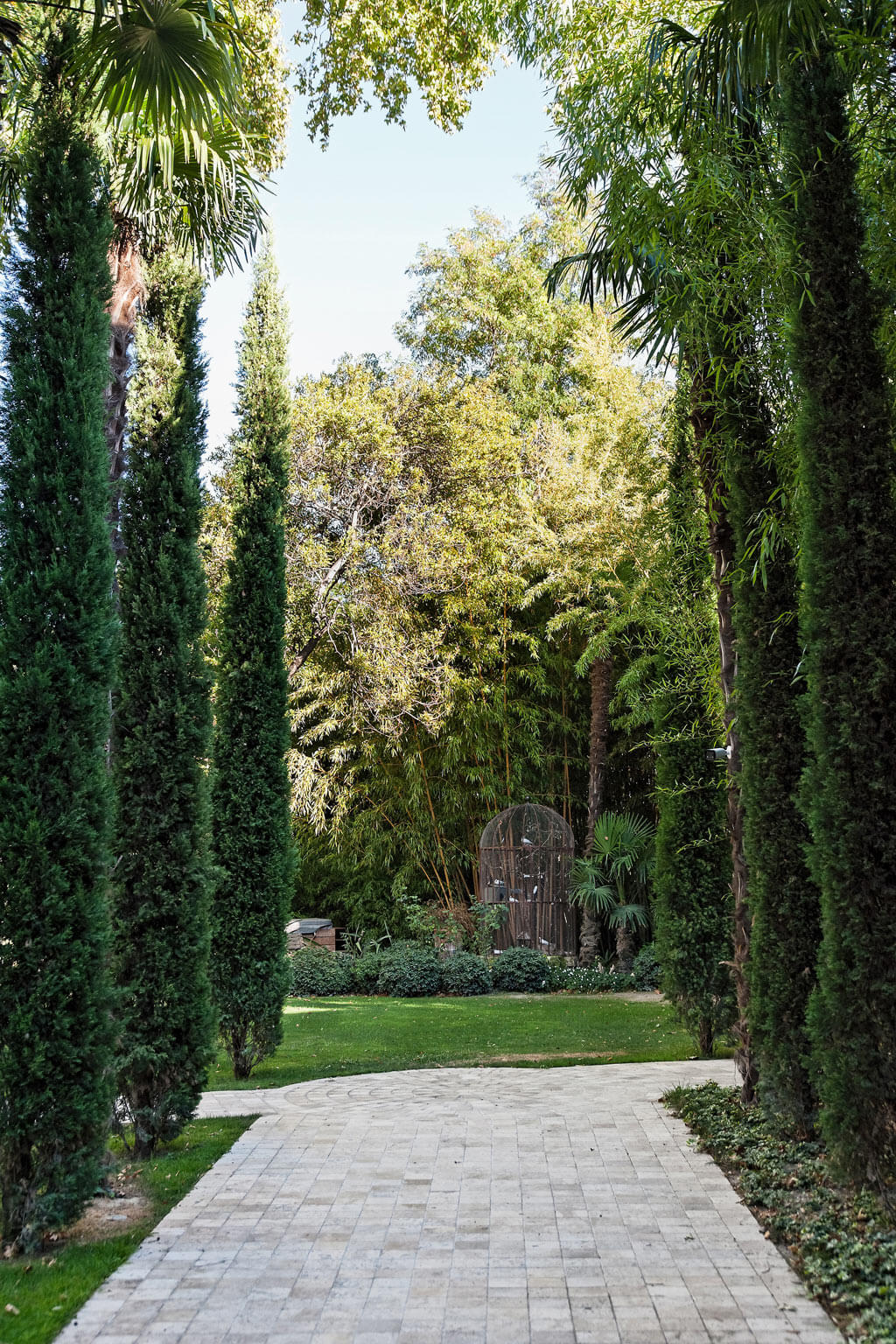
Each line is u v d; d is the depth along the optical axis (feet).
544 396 58.18
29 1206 13.99
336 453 48.37
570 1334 10.98
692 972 27.96
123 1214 15.29
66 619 14.97
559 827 49.88
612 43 31.24
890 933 13.56
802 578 14.78
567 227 57.98
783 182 16.28
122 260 21.01
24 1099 13.87
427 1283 12.47
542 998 41.57
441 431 50.80
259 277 28.40
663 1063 27.30
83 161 15.97
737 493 18.79
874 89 15.74
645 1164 17.43
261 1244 13.87
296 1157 18.28
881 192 15.70
